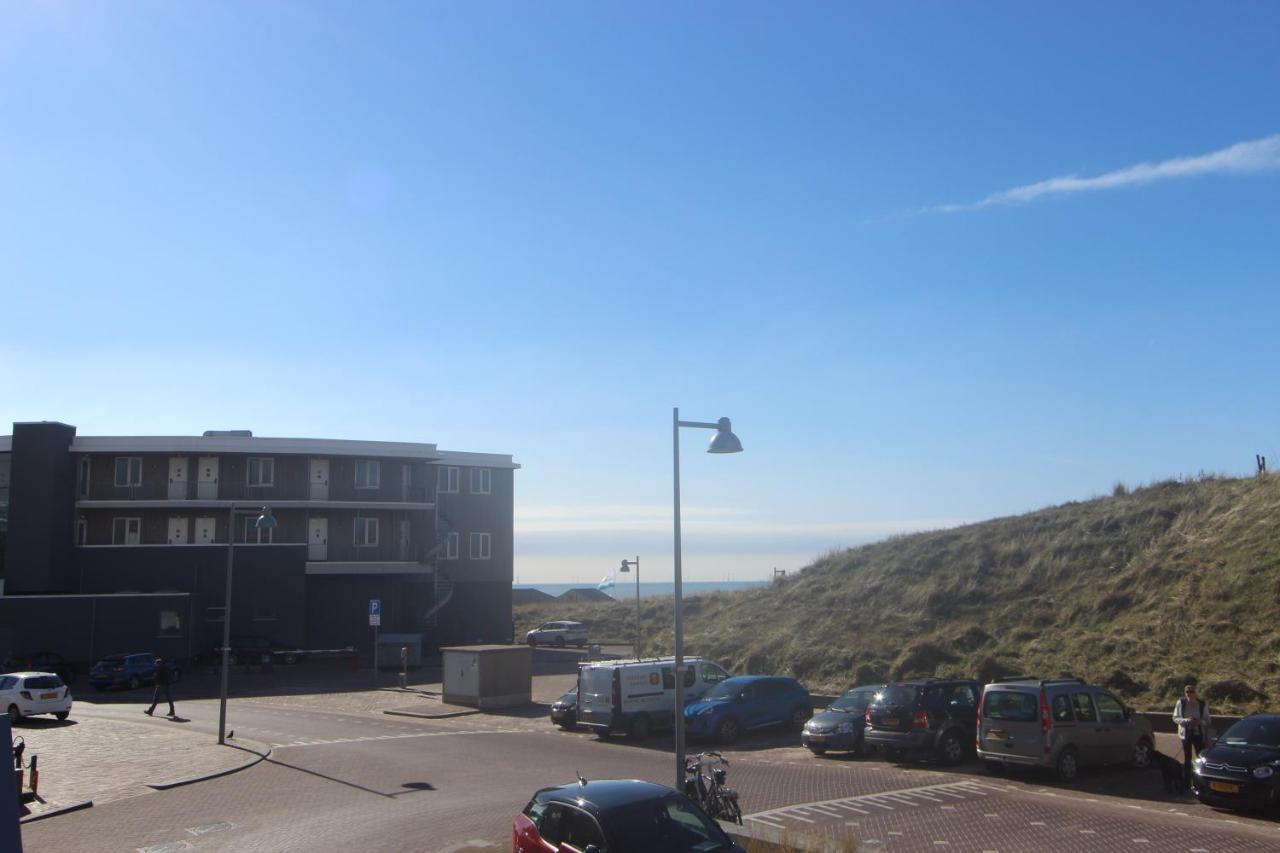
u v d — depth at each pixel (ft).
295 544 170.09
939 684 68.28
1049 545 123.24
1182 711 56.34
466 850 43.88
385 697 119.96
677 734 48.06
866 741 68.59
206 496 176.76
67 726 94.12
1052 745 58.13
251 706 112.47
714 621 150.82
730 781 60.23
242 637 159.53
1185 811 50.34
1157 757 62.64
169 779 64.75
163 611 151.94
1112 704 62.13
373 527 186.19
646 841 29.43
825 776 62.13
